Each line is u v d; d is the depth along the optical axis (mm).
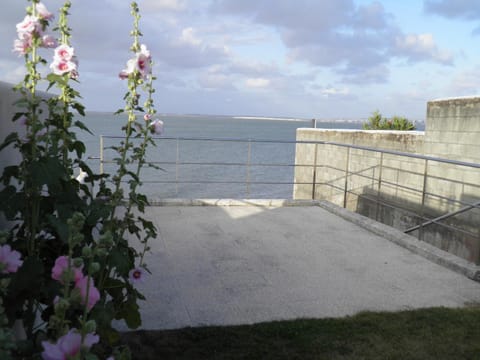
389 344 2336
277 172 29125
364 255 4035
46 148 1807
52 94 2816
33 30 1729
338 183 9633
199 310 2787
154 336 2373
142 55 2125
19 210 1728
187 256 3879
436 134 6840
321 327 2525
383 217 8125
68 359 835
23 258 1744
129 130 2238
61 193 1782
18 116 1803
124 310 2014
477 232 6148
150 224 2238
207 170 27906
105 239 1129
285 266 3682
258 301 2951
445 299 3055
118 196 2105
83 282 1108
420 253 4070
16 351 1078
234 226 4988
